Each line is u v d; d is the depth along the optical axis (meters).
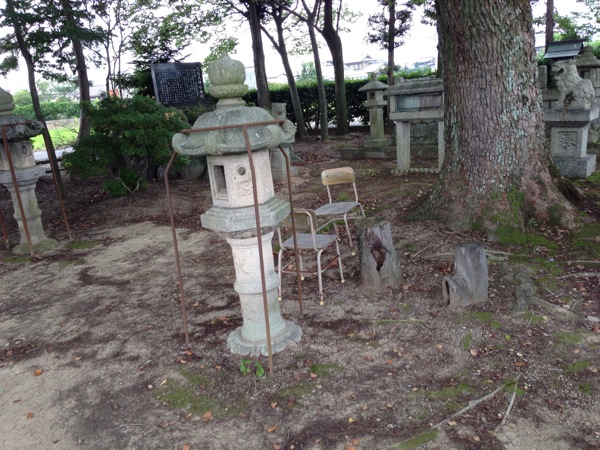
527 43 5.53
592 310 3.99
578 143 8.20
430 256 5.20
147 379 3.58
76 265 6.36
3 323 4.80
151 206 9.14
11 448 3.01
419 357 3.55
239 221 3.29
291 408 3.12
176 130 9.50
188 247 6.72
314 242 4.33
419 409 3.02
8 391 3.62
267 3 16.81
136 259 6.41
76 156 8.95
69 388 3.58
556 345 3.55
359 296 4.54
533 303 4.11
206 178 11.65
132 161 10.38
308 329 4.05
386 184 9.34
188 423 3.08
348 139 18.02
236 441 2.89
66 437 3.06
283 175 10.87
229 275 5.51
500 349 3.56
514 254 5.11
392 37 18.14
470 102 5.65
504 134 5.59
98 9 11.94
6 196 11.59
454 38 5.62
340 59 18.47
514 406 2.98
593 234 5.30
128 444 2.94
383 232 4.59
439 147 9.77
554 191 5.77
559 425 2.82
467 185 5.80
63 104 27.98
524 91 5.59
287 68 18.38
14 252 7.04
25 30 8.91
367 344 3.76
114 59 14.57
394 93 10.02
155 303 4.94
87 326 4.56
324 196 8.88
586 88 7.92
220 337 4.06
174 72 13.33
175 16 15.41
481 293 4.16
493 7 5.29
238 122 3.19
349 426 2.93
